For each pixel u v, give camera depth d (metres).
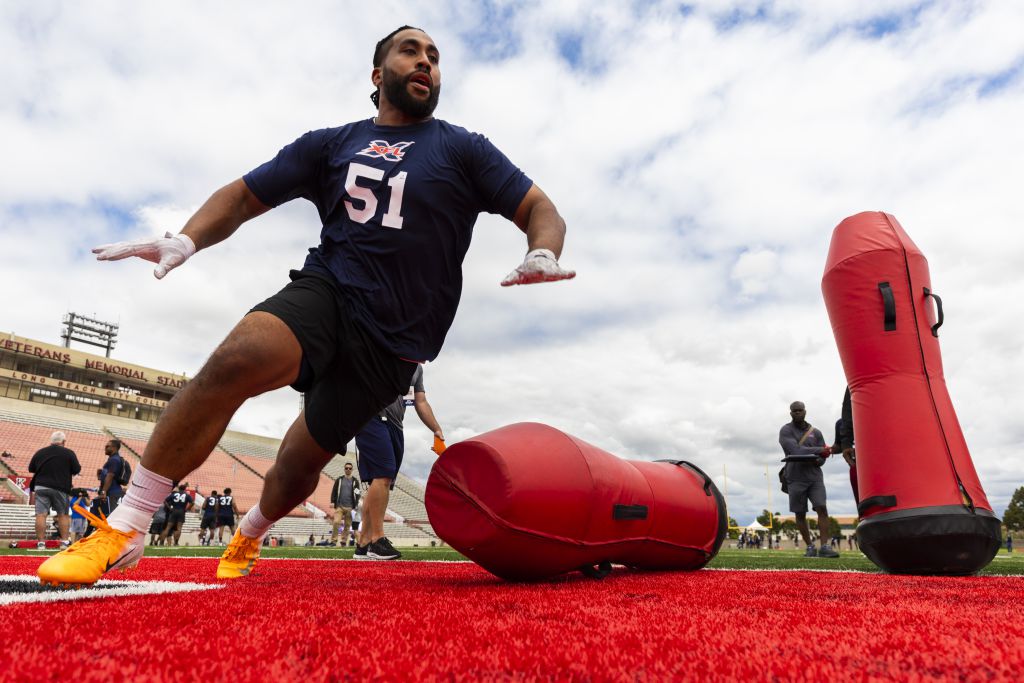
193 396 1.98
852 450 5.27
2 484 33.16
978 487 4.02
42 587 2.18
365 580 2.97
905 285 4.33
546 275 1.83
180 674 0.94
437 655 1.12
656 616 1.65
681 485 3.98
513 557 2.75
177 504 16.06
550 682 0.95
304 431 2.51
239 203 2.47
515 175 2.42
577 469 2.93
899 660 1.11
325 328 2.16
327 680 0.94
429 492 2.91
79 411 46.31
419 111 2.53
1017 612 1.80
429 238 2.37
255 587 2.42
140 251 2.18
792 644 1.24
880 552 4.05
